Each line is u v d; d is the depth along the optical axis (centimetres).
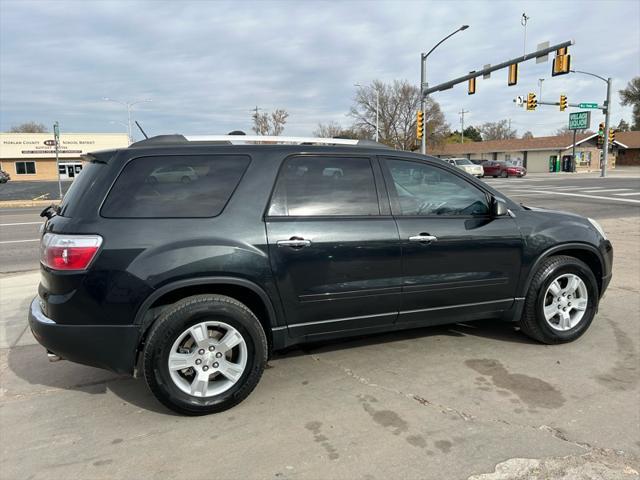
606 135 3784
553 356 420
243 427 317
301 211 354
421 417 325
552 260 433
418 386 368
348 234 359
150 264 312
